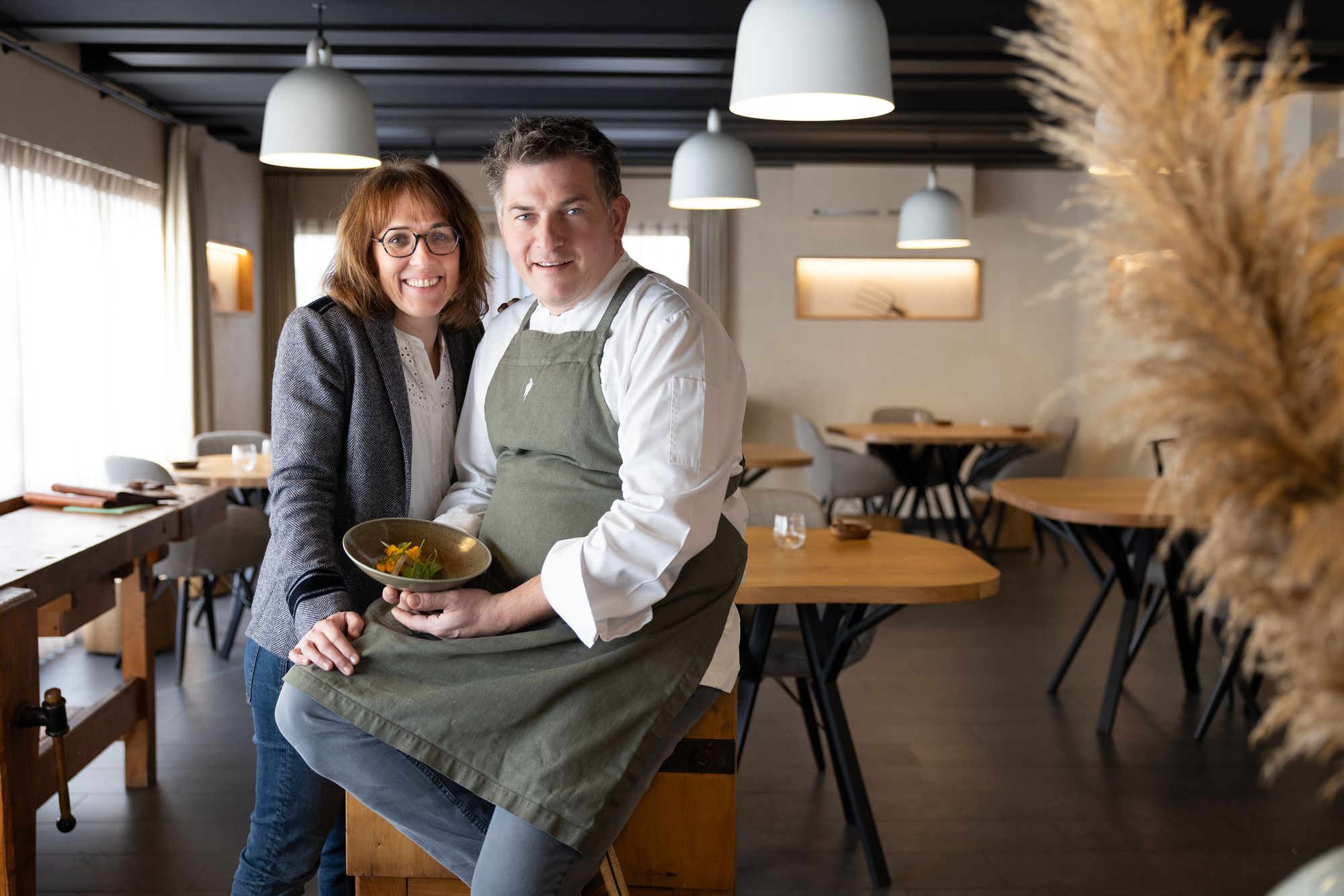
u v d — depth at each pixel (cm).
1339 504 59
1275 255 62
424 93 681
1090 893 284
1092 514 374
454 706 160
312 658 167
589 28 507
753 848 309
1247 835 318
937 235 712
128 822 322
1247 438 62
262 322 868
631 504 156
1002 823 327
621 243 179
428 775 169
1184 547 389
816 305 920
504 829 159
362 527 180
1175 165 65
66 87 549
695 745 201
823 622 312
